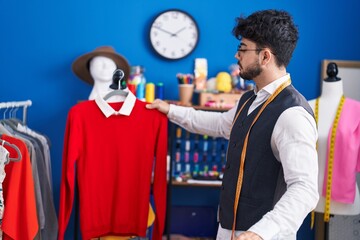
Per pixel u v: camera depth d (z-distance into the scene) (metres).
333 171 2.41
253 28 1.57
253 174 1.59
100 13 3.00
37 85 3.00
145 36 3.04
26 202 2.01
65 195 2.09
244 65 1.63
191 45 3.03
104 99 2.12
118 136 2.12
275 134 1.52
